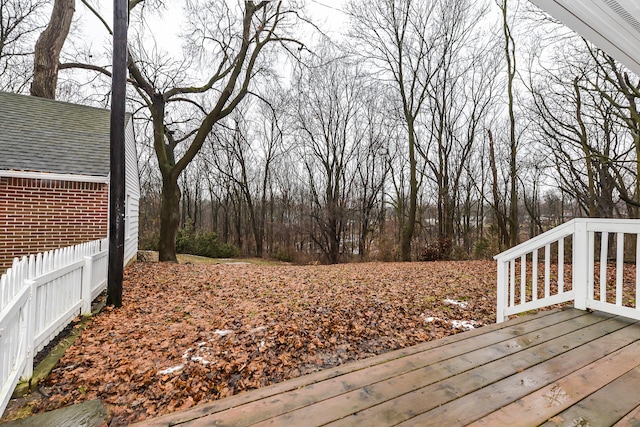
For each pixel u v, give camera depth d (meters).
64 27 9.33
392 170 20.58
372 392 1.66
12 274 2.38
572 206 20.59
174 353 3.26
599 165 12.44
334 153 20.42
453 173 19.78
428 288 6.41
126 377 2.79
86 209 7.01
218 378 2.80
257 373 2.89
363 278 7.74
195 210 27.48
